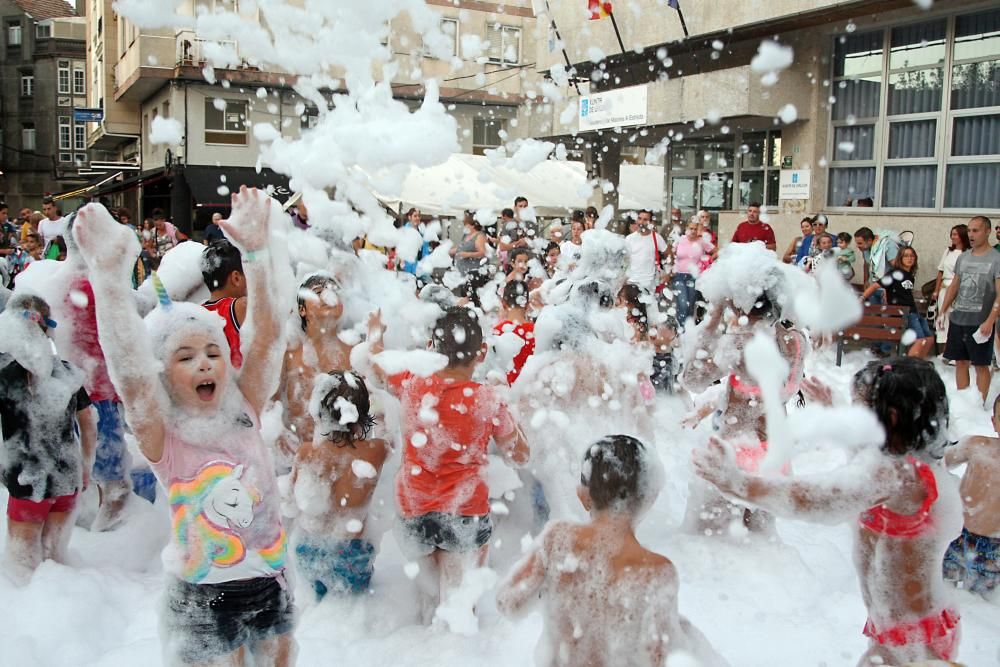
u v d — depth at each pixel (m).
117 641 3.36
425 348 4.09
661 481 2.51
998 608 3.49
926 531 2.58
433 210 12.66
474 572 3.40
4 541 4.26
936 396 2.52
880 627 2.72
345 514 3.53
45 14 50.97
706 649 2.51
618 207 14.73
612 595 2.42
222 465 2.62
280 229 3.04
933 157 10.78
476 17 19.39
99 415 4.43
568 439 4.11
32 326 3.83
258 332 2.72
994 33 10.06
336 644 3.27
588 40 14.13
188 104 20.94
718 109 11.82
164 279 4.47
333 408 3.47
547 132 15.38
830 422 2.49
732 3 11.70
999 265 7.21
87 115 27.25
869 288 8.96
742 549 4.03
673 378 6.72
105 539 4.33
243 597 2.65
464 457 3.40
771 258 4.19
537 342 4.31
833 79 11.73
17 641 3.13
